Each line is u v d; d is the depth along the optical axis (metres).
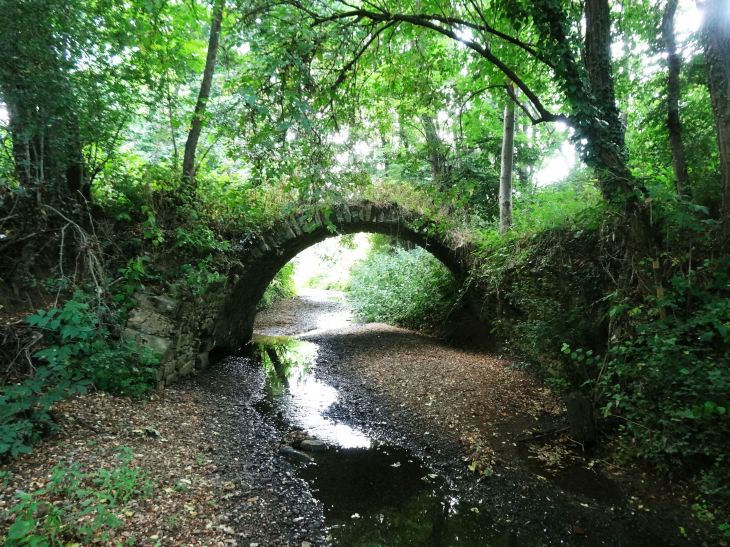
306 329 14.43
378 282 16.42
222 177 9.09
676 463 4.18
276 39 3.81
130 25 5.87
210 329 8.32
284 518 3.62
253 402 6.78
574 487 4.32
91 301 5.21
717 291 4.34
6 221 5.09
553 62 4.96
